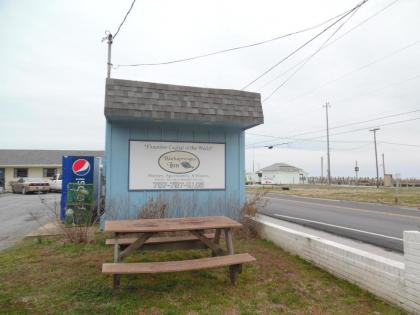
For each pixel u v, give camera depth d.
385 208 15.54
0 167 32.62
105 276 4.61
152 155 8.12
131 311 3.50
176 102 7.57
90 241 6.64
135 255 5.74
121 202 7.79
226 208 8.22
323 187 45.47
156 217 7.56
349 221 10.87
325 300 3.84
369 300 3.82
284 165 84.62
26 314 3.39
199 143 8.52
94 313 3.44
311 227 9.52
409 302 3.46
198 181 8.45
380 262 3.87
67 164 9.82
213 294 4.02
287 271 4.87
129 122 7.98
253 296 3.96
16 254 5.76
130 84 7.43
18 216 11.78
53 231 8.11
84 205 8.98
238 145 8.88
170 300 3.81
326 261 4.86
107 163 7.80
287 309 3.61
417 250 3.40
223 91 8.17
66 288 4.14
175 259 5.53
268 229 6.81
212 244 5.00
